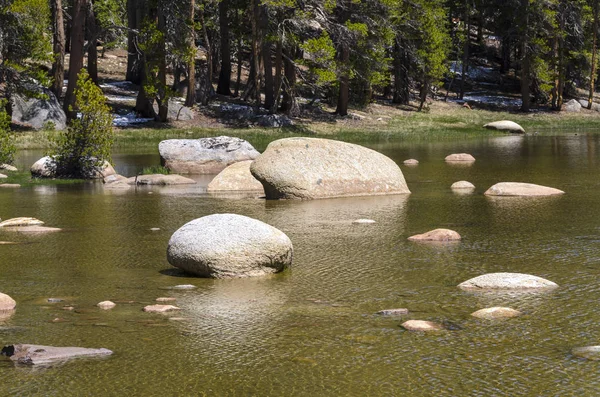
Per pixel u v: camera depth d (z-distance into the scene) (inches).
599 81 3479.3
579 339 336.8
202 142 1224.8
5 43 1734.7
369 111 2539.4
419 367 304.5
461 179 1056.8
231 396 278.5
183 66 2368.4
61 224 681.0
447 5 3100.4
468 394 276.4
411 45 2588.6
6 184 1029.2
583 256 515.8
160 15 2007.9
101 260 522.3
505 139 2038.6
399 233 618.8
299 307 396.5
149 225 673.0
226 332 354.3
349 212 744.3
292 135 1996.8
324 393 279.7
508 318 370.6
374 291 427.2
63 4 2434.8
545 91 3095.5
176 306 401.4
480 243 569.0
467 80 3316.9
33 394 281.4
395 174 904.9
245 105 2329.0
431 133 2206.0
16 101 1893.5
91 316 382.9
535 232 614.2
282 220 694.5
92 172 1127.6
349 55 2256.4
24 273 483.8
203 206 799.7
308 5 2133.4
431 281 449.7
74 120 1127.6
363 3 2236.7
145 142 1775.3
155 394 281.0
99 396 279.4
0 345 336.8
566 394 274.8
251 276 469.1
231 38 2677.2
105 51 2945.4
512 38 3061.0
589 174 1098.7
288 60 2252.7
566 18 2960.1
